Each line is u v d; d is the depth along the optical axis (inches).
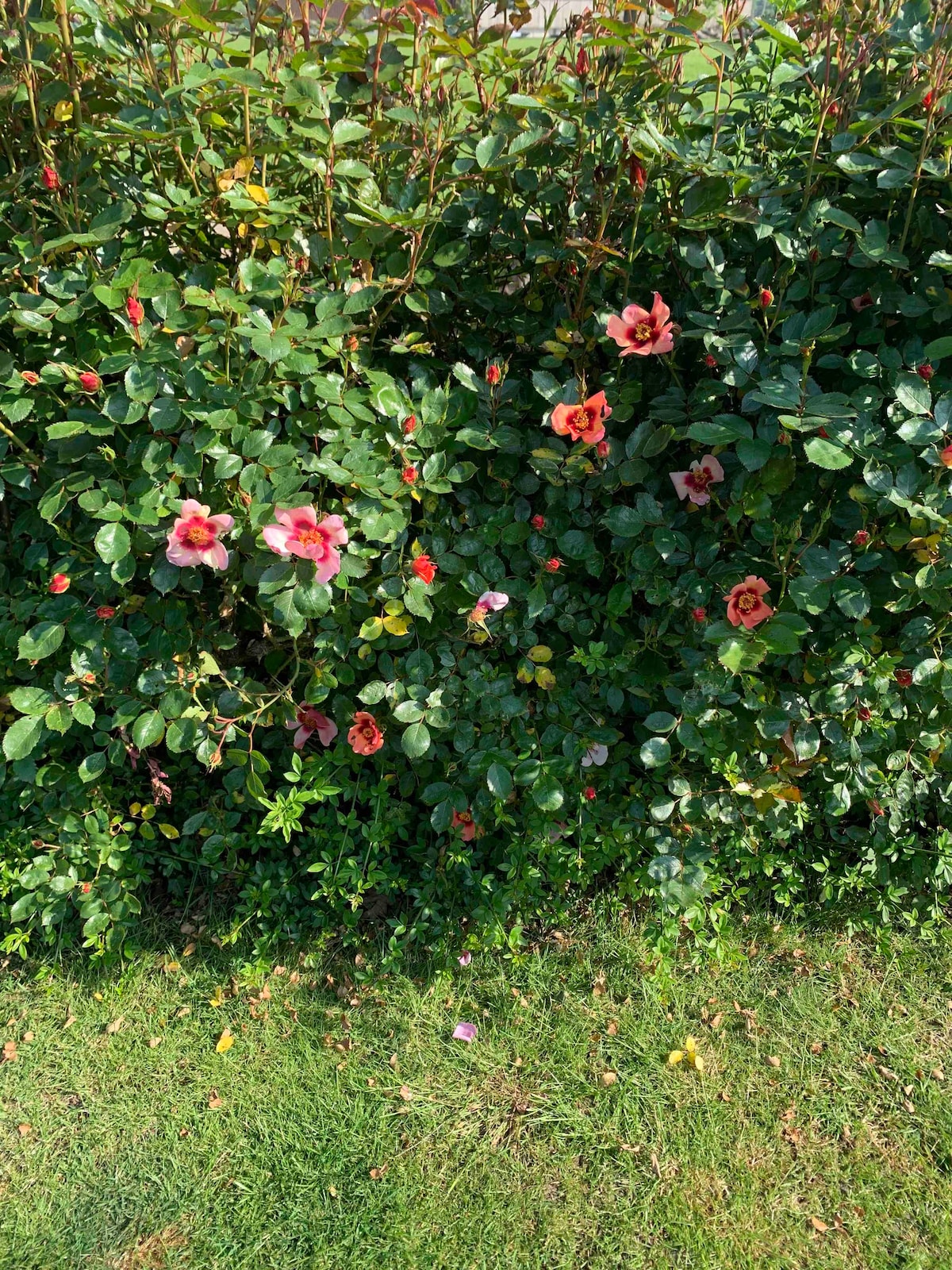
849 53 84.0
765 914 99.8
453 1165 78.0
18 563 89.6
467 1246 72.4
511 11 93.0
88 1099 83.1
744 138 88.6
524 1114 82.0
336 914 97.2
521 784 86.7
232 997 92.0
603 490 86.3
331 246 81.2
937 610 88.5
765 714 85.4
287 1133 80.1
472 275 88.5
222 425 74.3
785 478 78.5
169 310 74.0
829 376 86.7
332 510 80.2
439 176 84.6
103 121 84.2
